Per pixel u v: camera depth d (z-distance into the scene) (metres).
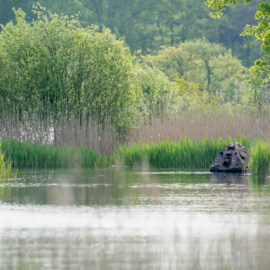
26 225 23.89
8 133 76.50
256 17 90.75
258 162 53.41
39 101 87.44
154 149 69.00
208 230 22.73
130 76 92.50
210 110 77.88
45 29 91.00
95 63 89.19
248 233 22.09
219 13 89.44
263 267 17.08
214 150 67.50
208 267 17.08
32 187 39.69
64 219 25.36
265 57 88.12
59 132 77.88
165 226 23.58
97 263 17.50
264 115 74.06
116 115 86.81
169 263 17.52
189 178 48.03
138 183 42.84
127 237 21.41
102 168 65.56
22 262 17.64
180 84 147.75
